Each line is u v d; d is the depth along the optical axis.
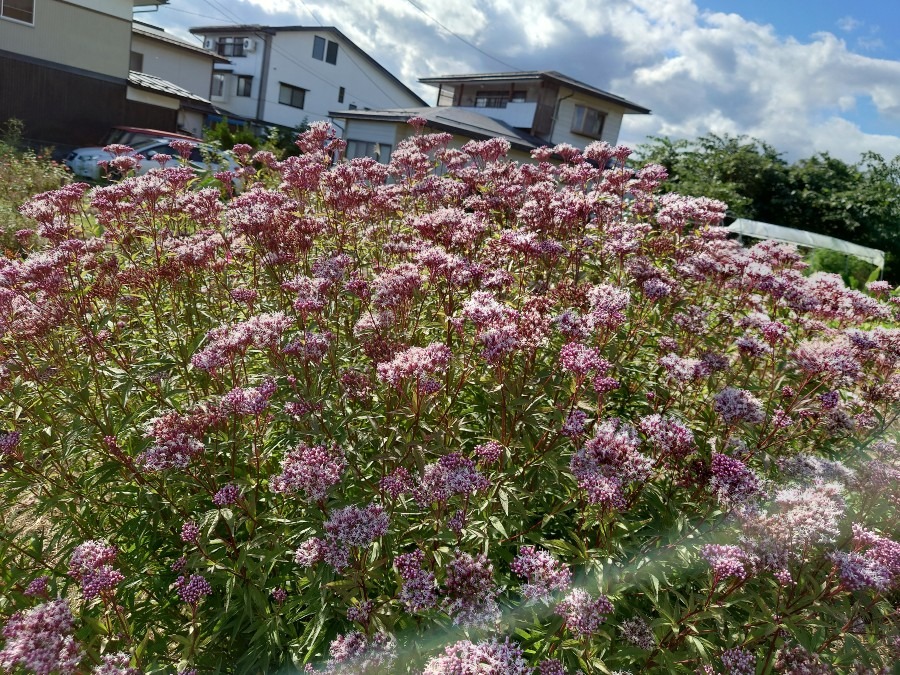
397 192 7.56
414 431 4.06
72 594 4.16
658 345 5.39
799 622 3.35
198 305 5.67
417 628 3.22
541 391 4.39
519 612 3.39
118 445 4.21
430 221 5.54
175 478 3.86
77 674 2.92
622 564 3.62
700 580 3.66
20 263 5.08
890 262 36.31
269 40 46.59
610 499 3.37
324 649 3.48
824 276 6.94
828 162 40.69
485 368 4.66
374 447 4.34
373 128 32.53
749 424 4.50
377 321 4.78
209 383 4.75
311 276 6.05
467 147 8.35
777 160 41.09
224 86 49.41
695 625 3.44
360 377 4.35
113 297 5.17
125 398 4.26
